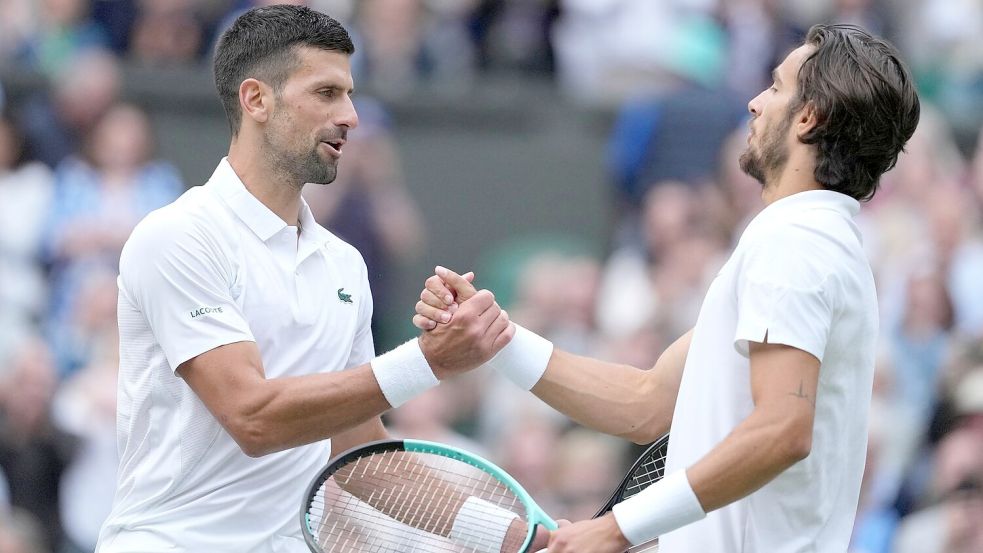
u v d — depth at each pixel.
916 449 34.88
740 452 15.38
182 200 17.89
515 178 44.47
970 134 45.25
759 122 16.98
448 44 45.53
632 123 44.12
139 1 44.88
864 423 16.78
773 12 46.12
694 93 44.56
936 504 33.56
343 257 18.56
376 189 41.62
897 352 38.38
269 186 17.94
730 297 16.39
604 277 41.44
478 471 20.33
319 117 17.83
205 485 17.70
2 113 41.25
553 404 19.22
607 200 44.34
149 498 17.81
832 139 16.45
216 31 45.19
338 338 18.17
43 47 44.09
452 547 18.86
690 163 43.56
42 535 35.31
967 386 34.78
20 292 39.66
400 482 19.08
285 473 18.05
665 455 19.19
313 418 16.94
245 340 17.22
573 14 46.03
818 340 15.57
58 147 41.41
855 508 17.00
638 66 45.44
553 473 34.03
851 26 16.89
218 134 43.44
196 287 17.25
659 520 15.60
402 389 17.22
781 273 15.72
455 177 44.31
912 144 42.53
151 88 43.31
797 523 16.38
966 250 41.00
